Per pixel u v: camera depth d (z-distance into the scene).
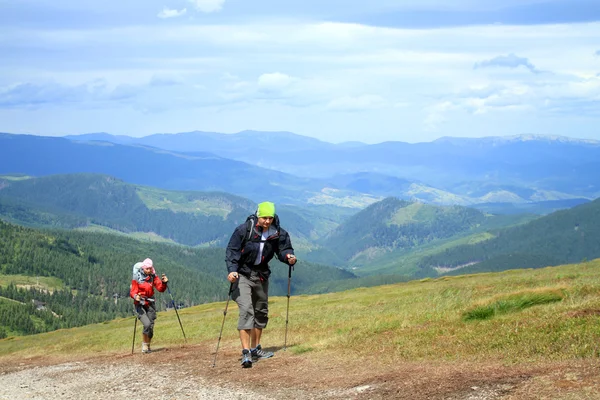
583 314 16.30
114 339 39.59
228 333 30.75
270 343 22.17
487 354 13.81
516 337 14.72
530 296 21.45
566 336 13.66
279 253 16.92
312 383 13.41
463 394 10.57
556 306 19.02
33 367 26.98
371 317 27.05
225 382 14.83
